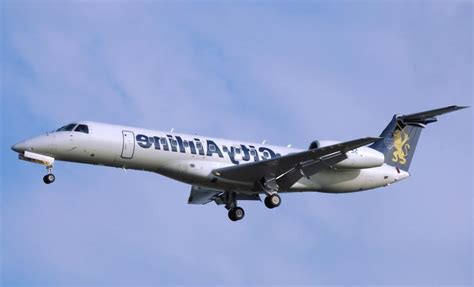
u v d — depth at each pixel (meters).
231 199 122.94
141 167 112.50
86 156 109.12
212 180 114.00
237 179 114.69
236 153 117.50
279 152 122.12
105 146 109.06
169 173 113.38
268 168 113.12
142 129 113.00
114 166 111.81
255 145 121.06
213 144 116.19
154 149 111.38
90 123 110.50
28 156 107.19
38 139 108.00
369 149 121.06
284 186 118.19
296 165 113.56
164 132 114.06
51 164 108.44
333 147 108.81
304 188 121.00
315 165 114.25
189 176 113.25
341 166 118.94
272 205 115.00
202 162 113.94
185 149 113.38
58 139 107.88
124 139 110.06
